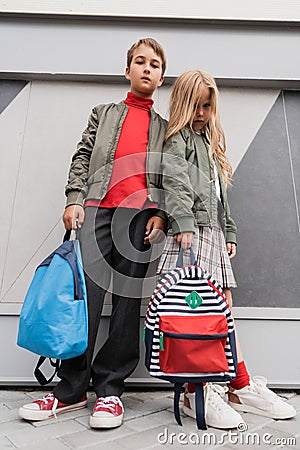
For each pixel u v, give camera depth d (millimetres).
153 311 1024
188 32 1607
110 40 1587
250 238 1496
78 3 1567
